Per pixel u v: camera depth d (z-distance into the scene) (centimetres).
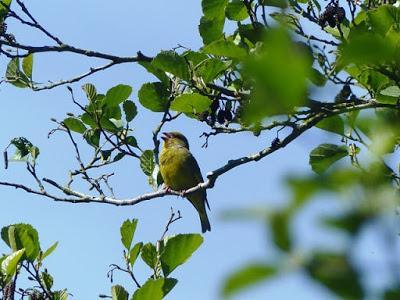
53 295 1040
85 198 1268
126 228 1009
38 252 1045
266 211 229
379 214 231
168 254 882
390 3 1072
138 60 1205
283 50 225
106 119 1288
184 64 1088
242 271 221
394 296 220
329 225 229
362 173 252
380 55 242
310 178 236
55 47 1221
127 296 938
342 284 220
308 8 1081
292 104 235
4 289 970
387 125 342
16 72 1280
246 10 1124
